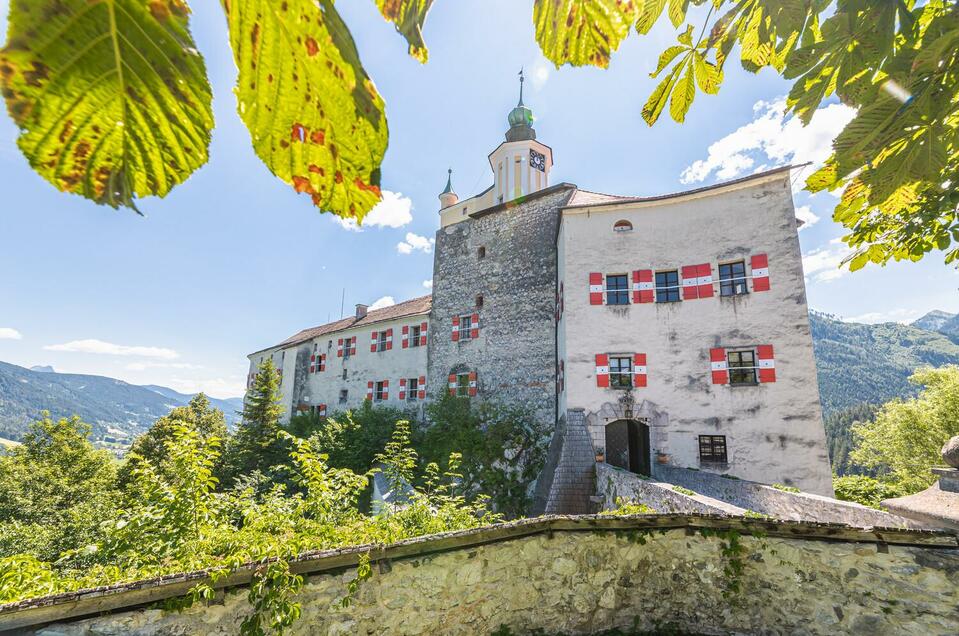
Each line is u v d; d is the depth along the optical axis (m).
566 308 13.81
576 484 12.20
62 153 0.42
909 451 23.41
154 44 0.44
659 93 1.76
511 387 17.62
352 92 0.59
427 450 17.80
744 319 12.24
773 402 11.52
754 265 12.39
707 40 1.65
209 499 4.92
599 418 12.89
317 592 3.68
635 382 12.90
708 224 13.17
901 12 1.55
